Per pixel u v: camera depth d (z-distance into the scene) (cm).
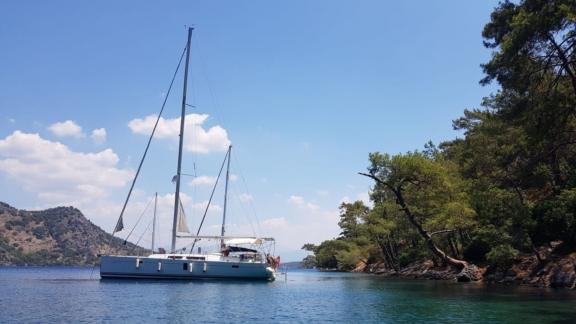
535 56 2778
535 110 2789
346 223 11356
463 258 5981
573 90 2827
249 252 5334
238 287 4519
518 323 2139
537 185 4212
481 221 5091
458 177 6150
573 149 4712
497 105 5225
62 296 3484
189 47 5462
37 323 2200
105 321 2272
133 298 3331
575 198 4162
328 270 14225
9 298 3350
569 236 4272
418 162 5334
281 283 5312
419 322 2253
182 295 3575
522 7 3023
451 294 3622
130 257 4906
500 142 4884
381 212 8056
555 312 2488
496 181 5016
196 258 5041
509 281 4594
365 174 5562
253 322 2300
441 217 5262
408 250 8238
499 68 2958
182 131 5309
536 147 3191
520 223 4581
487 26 3431
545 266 4334
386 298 3447
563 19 2492
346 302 3203
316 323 2273
